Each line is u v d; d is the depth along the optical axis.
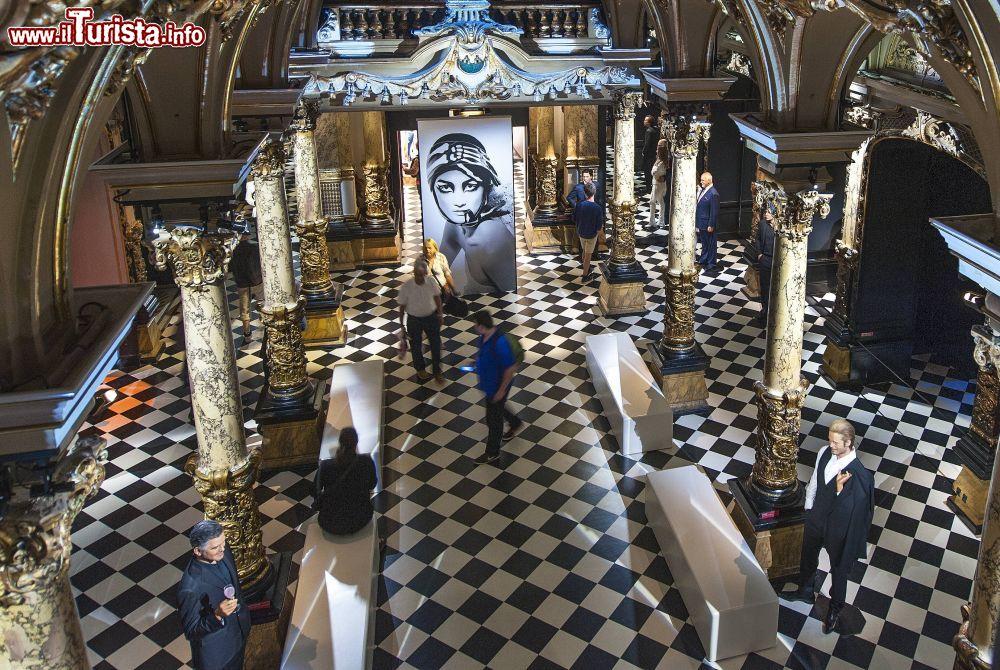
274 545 8.75
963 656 5.10
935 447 10.10
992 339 7.95
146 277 12.99
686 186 10.27
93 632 7.66
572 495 9.41
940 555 8.35
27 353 3.21
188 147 5.84
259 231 9.51
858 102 10.23
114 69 3.42
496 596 7.98
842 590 7.30
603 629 7.56
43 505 3.42
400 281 15.41
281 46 7.18
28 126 2.95
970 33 3.87
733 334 12.99
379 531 8.91
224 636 6.10
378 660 7.27
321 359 12.57
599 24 11.00
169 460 10.22
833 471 7.12
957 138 8.55
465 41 10.86
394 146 15.88
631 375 10.74
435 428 10.74
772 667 7.07
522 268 15.77
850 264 11.07
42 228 3.25
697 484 8.51
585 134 15.92
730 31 14.06
